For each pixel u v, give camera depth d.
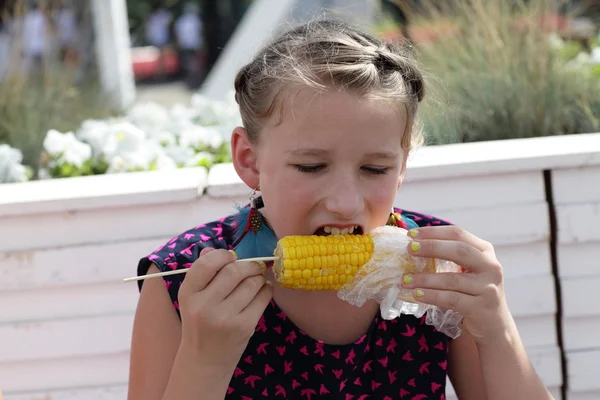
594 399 2.65
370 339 1.80
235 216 1.95
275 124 1.60
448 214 2.54
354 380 1.77
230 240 1.85
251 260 1.57
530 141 2.78
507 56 3.75
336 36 1.73
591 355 2.62
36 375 2.53
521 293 2.59
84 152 3.38
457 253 1.60
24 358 2.50
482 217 2.54
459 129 3.48
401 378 1.82
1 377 2.52
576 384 2.63
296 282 1.57
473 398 1.86
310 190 1.57
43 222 2.44
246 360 1.76
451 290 1.60
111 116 4.65
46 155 3.49
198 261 1.54
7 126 4.11
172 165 3.30
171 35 12.14
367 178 1.60
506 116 3.55
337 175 1.56
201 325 1.50
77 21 5.78
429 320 1.72
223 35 11.54
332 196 1.55
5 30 5.46
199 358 1.53
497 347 1.63
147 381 1.72
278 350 1.77
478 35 3.94
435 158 2.55
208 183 2.47
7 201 2.39
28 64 4.82
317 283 1.59
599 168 2.52
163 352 1.73
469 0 4.18
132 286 2.50
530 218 2.55
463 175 2.51
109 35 5.63
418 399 1.81
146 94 10.84
